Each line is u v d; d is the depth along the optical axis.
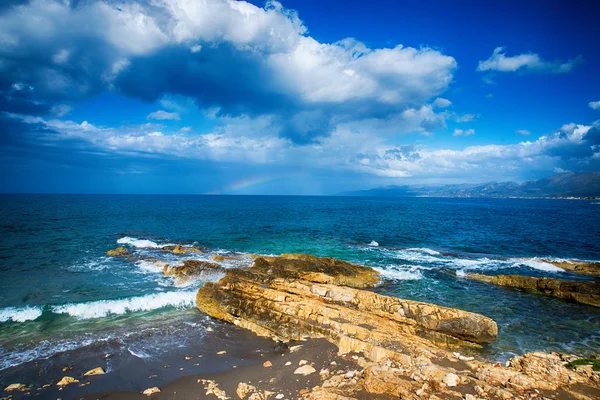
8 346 15.60
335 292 19.16
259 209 108.50
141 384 12.62
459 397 9.52
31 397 11.76
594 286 21.94
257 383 12.16
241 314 19.03
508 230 58.59
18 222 54.72
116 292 23.06
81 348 15.55
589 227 63.69
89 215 72.62
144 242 40.94
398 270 29.72
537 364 11.92
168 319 19.39
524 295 23.33
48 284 24.50
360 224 65.69
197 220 68.06
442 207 140.25
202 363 14.38
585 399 9.38
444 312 16.23
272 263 28.03
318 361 13.41
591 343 16.02
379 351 12.98
